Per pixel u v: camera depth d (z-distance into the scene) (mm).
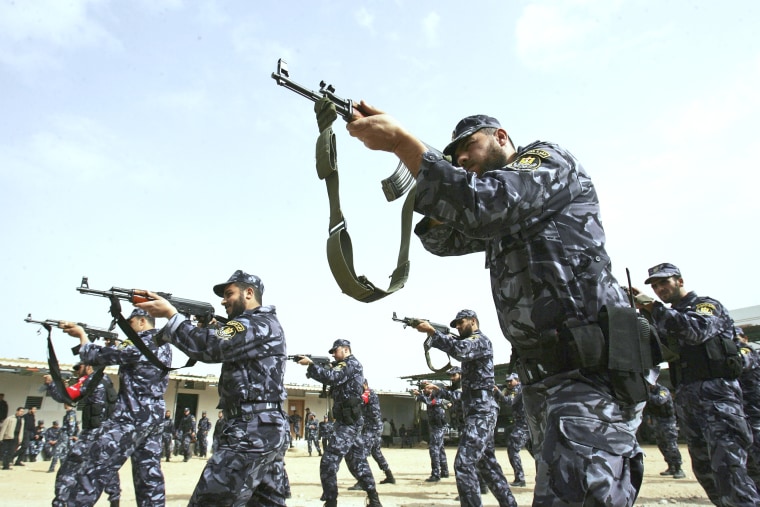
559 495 1590
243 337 3582
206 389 27562
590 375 1705
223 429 3547
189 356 3594
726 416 4043
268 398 3605
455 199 1617
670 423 9656
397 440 32469
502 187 1640
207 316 5129
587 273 1790
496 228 1680
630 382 1695
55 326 6301
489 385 5898
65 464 4980
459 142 2072
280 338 3809
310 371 6996
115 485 6047
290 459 21359
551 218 1827
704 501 6711
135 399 4965
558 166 1811
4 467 15852
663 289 4598
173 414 26141
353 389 6930
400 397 35031
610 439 1628
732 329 4270
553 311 1764
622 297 1881
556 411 1694
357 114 1981
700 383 4188
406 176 2346
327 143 1887
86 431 5391
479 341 5914
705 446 4234
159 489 4992
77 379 7234
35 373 21375
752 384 4840
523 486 9219
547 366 1766
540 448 1711
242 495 3441
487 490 8328
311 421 25859
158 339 3719
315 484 10398
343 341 7461
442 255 2441
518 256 1866
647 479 9320
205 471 3428
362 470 6719
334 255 1805
